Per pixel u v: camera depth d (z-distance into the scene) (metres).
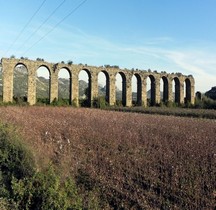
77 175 16.34
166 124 36.47
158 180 15.17
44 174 14.44
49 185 13.48
